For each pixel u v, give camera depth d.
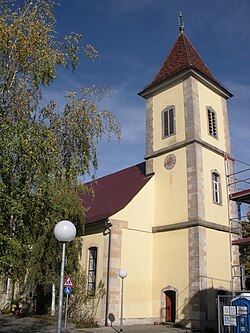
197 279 20.52
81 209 21.62
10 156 9.54
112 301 20.86
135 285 22.22
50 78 11.07
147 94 28.08
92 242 23.28
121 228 22.48
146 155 26.41
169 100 26.20
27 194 10.05
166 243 23.02
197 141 23.39
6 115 10.14
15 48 10.52
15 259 9.65
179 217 22.77
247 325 15.01
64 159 11.40
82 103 11.87
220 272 21.83
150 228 24.08
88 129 11.74
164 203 24.08
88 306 21.62
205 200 22.50
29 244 10.54
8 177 9.75
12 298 26.31
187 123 24.27
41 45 11.13
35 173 10.17
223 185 24.42
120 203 23.64
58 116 11.48
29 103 10.54
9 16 10.85
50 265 21.03
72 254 21.56
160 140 25.88
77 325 19.44
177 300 21.28
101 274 21.81
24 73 10.68
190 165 23.09
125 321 21.11
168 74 26.20
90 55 12.14
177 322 20.78
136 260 22.69
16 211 9.38
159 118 26.55
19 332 16.95
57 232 8.57
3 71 10.31
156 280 22.92
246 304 15.25
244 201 22.03
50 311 24.09
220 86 26.67
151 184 25.06
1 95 10.29
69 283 18.47
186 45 27.41
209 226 21.98
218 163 24.64
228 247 23.00
